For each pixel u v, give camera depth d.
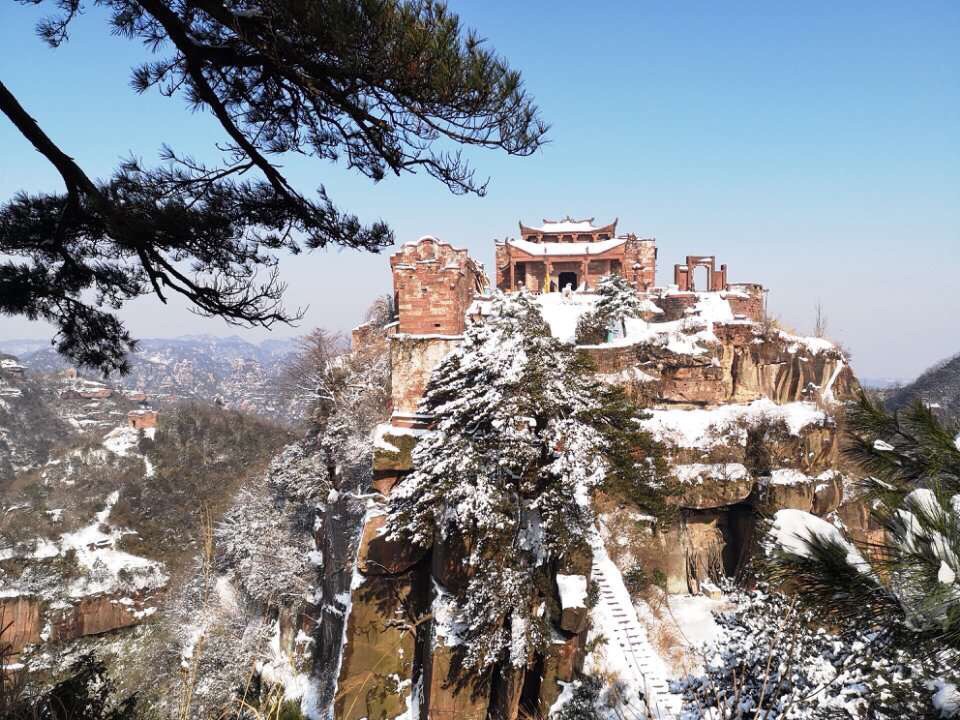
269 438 99.31
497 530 23.14
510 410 23.14
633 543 33.50
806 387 42.75
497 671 27.12
